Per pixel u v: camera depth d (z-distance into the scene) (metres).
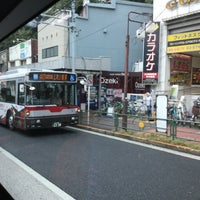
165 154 8.85
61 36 21.34
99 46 23.09
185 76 19.58
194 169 7.15
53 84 12.08
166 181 6.17
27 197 5.18
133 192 5.50
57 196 5.26
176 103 15.59
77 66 18.67
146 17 22.72
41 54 23.31
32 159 8.01
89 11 22.50
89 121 15.18
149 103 16.92
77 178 6.33
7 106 13.75
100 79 19.89
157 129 11.66
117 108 18.30
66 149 9.36
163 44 17.97
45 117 11.81
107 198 5.19
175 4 16.94
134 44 24.09
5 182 6.00
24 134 12.44
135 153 8.91
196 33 16.16
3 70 28.02
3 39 4.08
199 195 5.37
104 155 8.56
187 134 11.60
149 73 18.42
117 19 23.58
